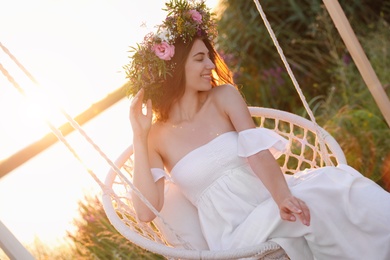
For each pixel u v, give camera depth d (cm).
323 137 354
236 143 327
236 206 321
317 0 663
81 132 288
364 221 298
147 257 448
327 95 621
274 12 682
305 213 292
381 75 580
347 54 644
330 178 307
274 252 299
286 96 649
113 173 350
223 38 684
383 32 622
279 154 336
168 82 329
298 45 670
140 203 319
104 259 457
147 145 328
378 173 490
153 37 322
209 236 325
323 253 301
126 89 330
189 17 323
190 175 327
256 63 673
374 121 517
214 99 336
